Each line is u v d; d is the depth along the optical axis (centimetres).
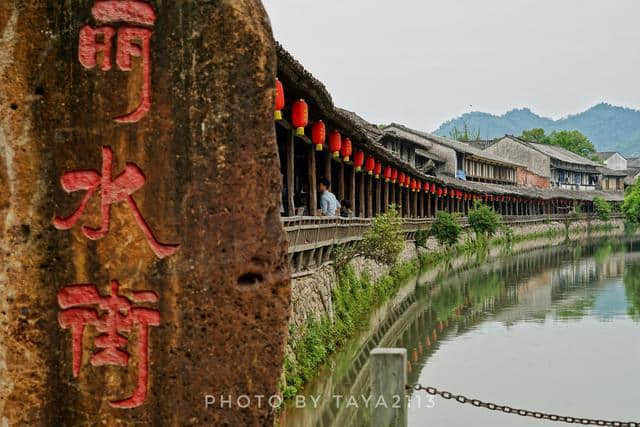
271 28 492
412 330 2341
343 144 2025
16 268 486
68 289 487
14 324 485
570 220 8194
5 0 486
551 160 8694
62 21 488
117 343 485
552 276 3878
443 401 1541
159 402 483
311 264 1736
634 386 1677
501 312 2706
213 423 482
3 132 486
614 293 3203
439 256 4441
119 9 487
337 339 1762
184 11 483
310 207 1791
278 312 486
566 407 1512
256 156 484
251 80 483
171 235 484
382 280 2792
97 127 487
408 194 3744
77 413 486
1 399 485
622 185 10575
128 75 485
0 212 486
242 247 483
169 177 484
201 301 482
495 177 7325
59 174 487
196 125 483
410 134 5994
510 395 1598
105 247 486
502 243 6053
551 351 2042
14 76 486
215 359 482
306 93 1459
